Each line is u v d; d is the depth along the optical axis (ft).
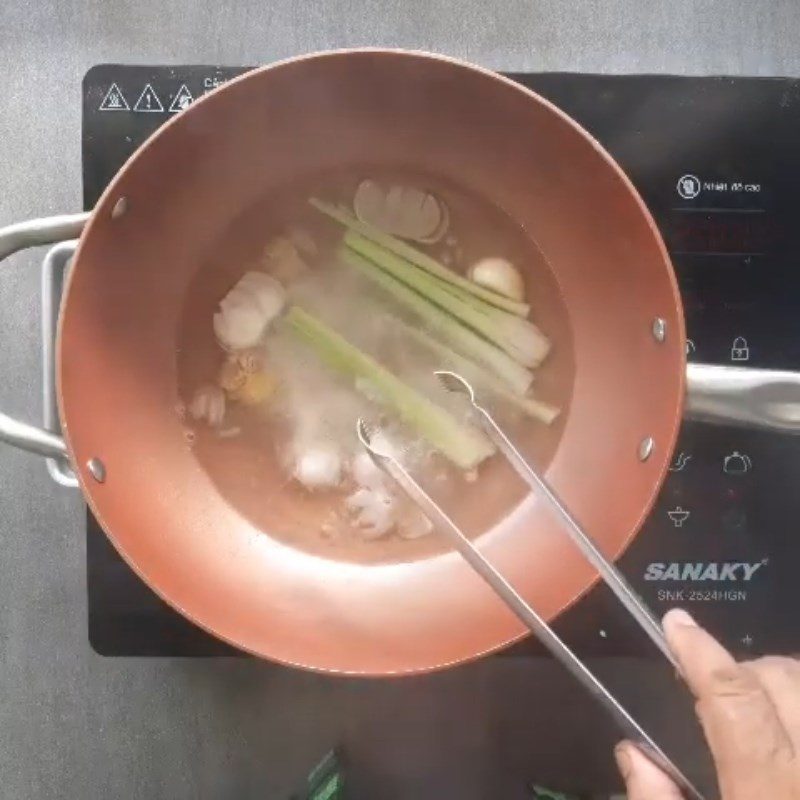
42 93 1.57
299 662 1.24
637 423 1.30
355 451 1.52
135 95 1.49
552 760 1.59
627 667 1.58
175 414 1.47
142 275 1.37
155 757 1.61
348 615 1.39
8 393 1.57
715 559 1.51
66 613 1.61
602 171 1.26
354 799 1.59
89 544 1.52
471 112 1.32
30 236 1.25
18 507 1.60
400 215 1.51
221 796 1.61
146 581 1.25
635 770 1.20
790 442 1.50
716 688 1.14
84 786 1.62
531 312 1.50
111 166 1.49
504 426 1.49
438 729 1.59
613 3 1.57
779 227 1.47
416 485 1.22
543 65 1.57
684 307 1.48
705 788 1.56
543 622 1.18
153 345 1.43
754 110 1.47
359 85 1.28
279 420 1.52
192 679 1.61
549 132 1.28
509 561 1.41
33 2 1.57
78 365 1.25
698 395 1.23
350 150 1.44
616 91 1.47
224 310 1.50
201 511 1.46
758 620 1.51
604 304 1.40
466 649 1.26
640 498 1.25
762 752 1.11
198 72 1.49
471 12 1.57
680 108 1.47
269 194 1.48
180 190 1.35
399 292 1.52
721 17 1.57
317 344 1.53
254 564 1.45
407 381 1.53
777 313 1.48
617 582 1.19
